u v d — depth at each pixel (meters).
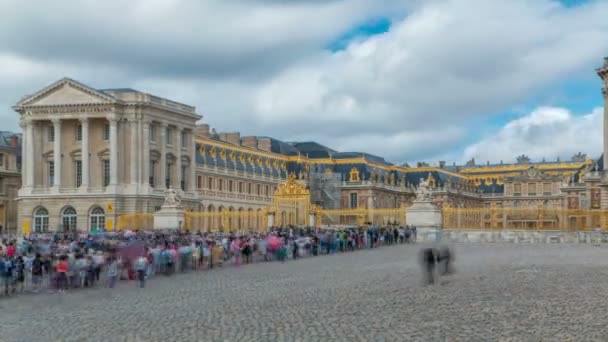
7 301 38.47
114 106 122.38
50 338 25.89
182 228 97.38
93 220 123.31
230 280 45.50
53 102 124.69
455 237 84.81
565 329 23.56
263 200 169.25
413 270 46.47
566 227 87.19
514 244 77.00
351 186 184.75
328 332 24.53
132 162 123.44
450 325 24.94
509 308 28.12
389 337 23.22
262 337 24.09
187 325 27.23
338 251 71.81
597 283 35.69
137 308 33.28
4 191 138.62
